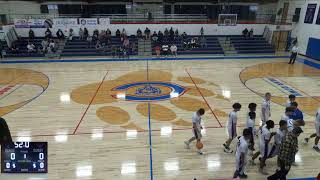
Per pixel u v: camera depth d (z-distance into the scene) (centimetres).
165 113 976
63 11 2422
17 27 2062
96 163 677
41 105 1050
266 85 1303
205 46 2081
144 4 2483
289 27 2144
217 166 668
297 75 1480
